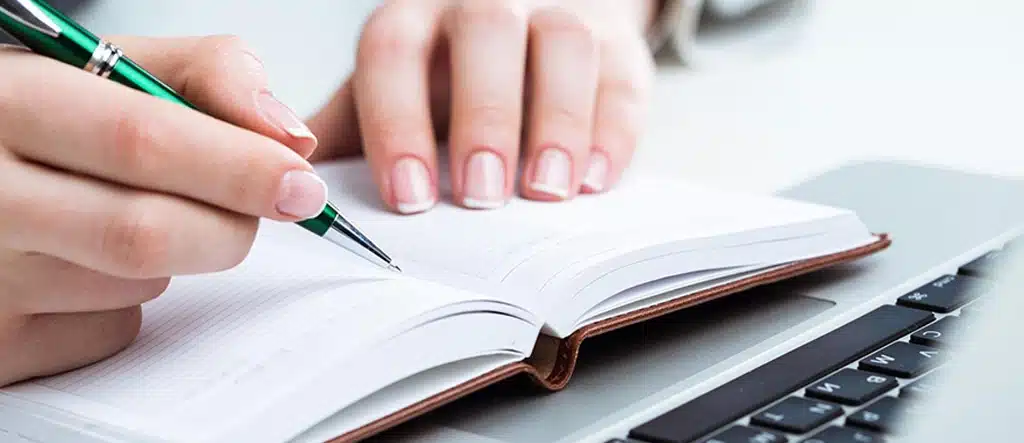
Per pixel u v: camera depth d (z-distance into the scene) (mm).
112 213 411
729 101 1308
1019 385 396
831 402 437
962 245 709
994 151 1137
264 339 436
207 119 423
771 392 448
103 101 411
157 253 413
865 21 1621
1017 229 744
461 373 454
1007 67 1411
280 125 455
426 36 757
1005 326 464
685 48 1418
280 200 419
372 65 729
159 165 411
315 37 1171
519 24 737
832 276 654
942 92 1341
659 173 1059
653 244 543
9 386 444
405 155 675
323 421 405
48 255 427
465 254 551
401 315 427
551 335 500
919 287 610
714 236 570
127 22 1123
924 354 490
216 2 1186
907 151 1138
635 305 539
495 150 674
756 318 575
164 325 483
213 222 425
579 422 447
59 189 414
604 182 716
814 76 1407
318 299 466
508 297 499
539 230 583
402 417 418
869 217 787
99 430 391
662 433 410
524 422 449
